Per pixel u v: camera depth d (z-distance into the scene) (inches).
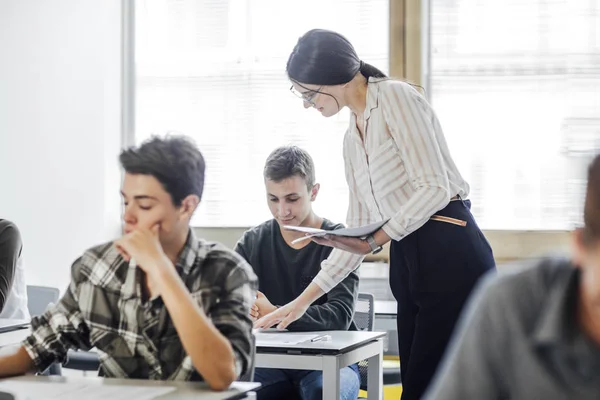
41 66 185.2
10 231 117.4
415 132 87.8
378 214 95.1
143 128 189.2
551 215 167.6
